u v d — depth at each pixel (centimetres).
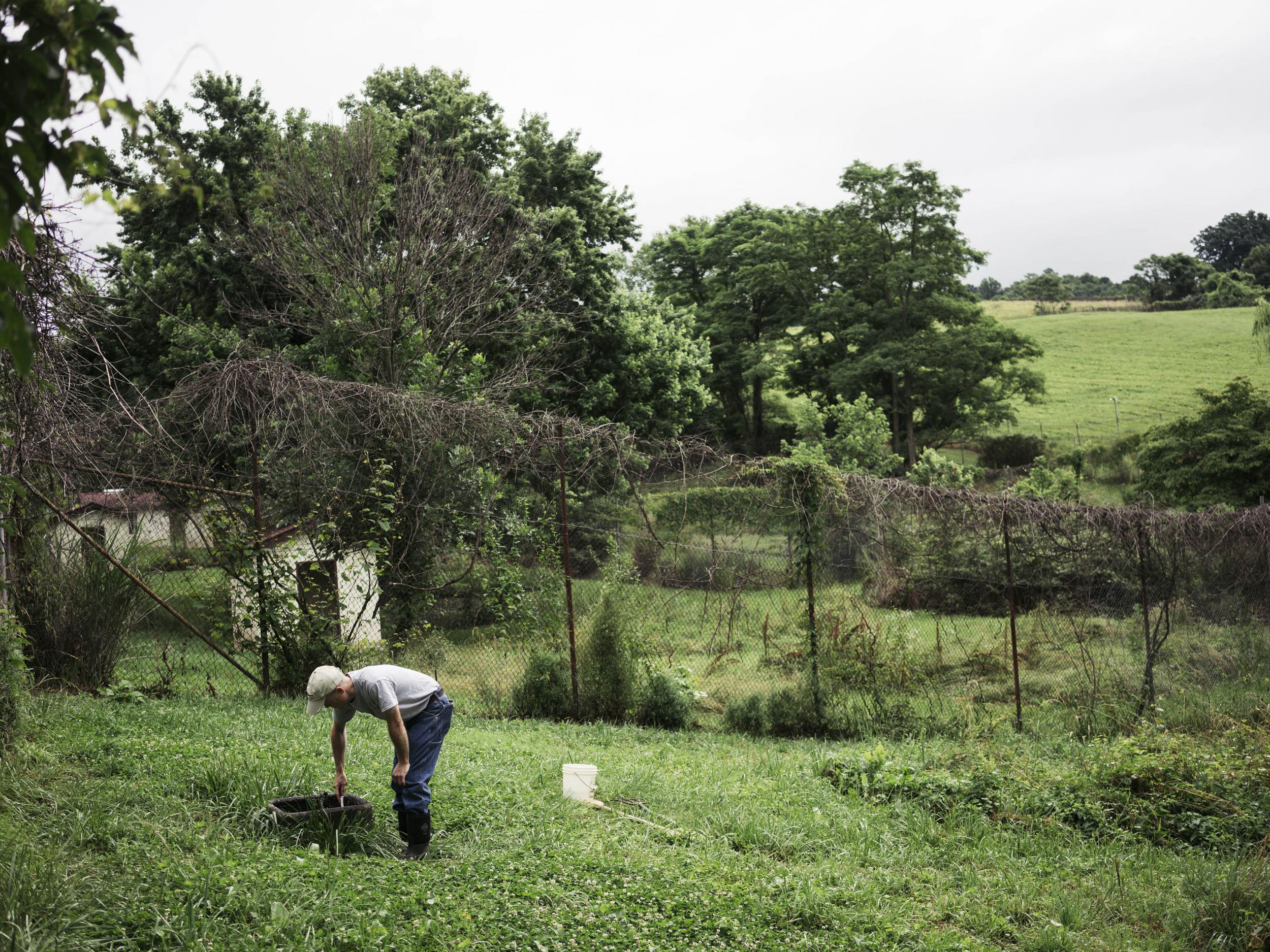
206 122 2253
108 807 559
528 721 1134
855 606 1248
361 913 456
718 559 1362
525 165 2633
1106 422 5550
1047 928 584
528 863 569
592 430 1242
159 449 1099
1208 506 2708
